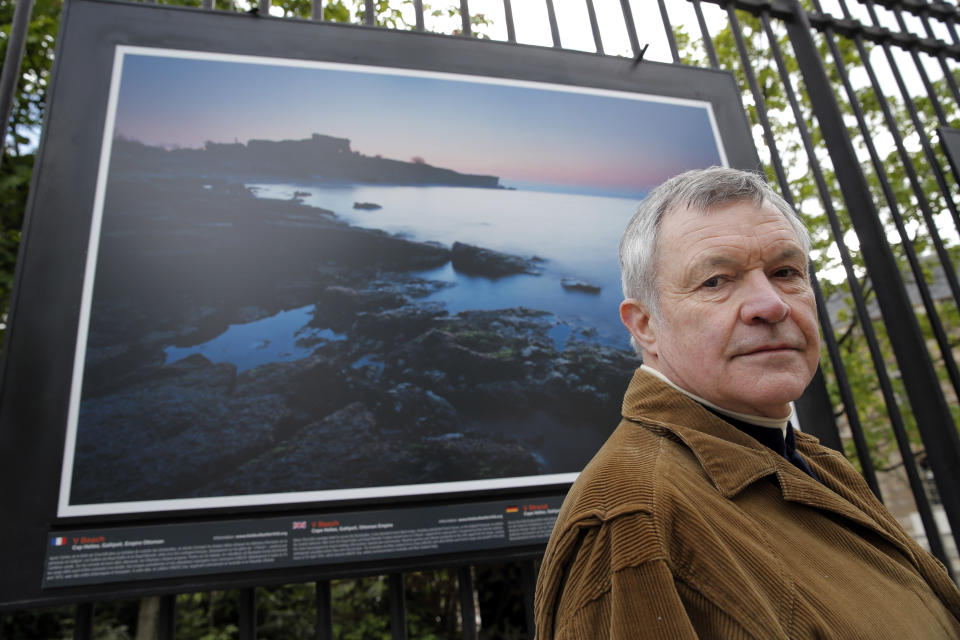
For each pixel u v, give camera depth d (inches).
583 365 73.4
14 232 154.5
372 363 67.4
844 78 92.7
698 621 26.0
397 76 78.8
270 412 62.6
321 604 57.4
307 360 65.5
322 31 77.8
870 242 84.7
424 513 62.3
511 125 81.1
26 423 55.3
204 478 58.6
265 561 56.6
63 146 64.3
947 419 75.0
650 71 89.0
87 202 63.4
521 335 72.9
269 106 73.1
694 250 36.2
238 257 66.9
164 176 67.0
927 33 99.7
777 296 34.4
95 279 61.3
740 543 27.8
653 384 37.0
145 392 59.7
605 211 81.0
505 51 84.0
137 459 57.4
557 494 66.5
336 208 71.9
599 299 77.0
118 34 70.2
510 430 68.4
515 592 193.3
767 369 33.9
